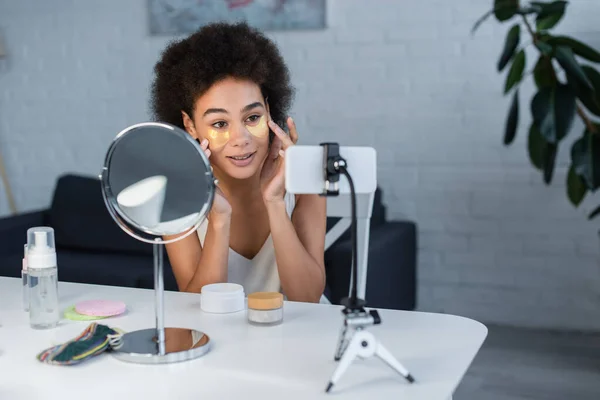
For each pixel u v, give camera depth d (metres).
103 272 2.95
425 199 3.35
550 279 3.20
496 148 3.22
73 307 1.21
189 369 0.91
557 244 3.18
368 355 0.85
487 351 2.92
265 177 1.51
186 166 0.97
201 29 1.46
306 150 0.91
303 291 1.52
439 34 3.25
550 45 2.68
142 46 3.68
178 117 1.48
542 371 2.69
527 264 3.23
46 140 3.91
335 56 3.40
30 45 3.88
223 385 0.85
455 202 3.30
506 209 3.24
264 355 0.96
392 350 0.98
